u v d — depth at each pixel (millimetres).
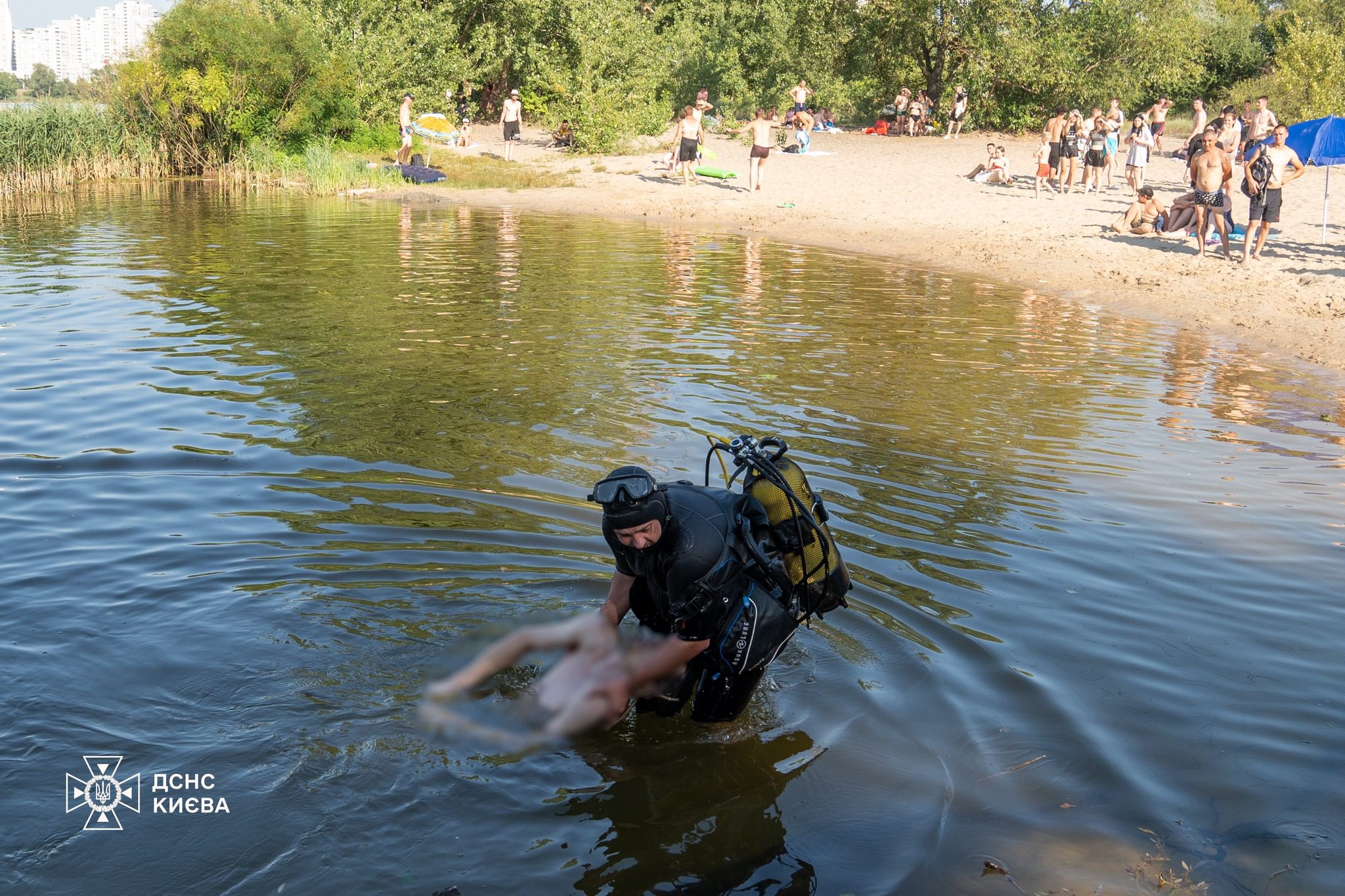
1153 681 4387
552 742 3922
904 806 3564
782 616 3955
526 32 37031
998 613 4977
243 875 3150
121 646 4445
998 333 11867
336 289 13492
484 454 7055
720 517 3822
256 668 4293
